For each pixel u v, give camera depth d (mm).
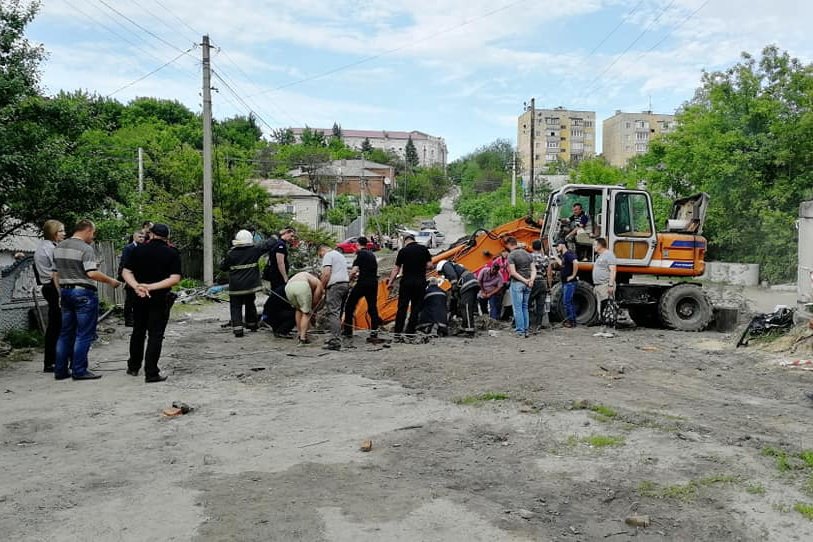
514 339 11320
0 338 10328
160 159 28828
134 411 6699
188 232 25844
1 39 10727
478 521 4148
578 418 6379
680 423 6215
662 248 14125
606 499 4516
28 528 4043
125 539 3900
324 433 5941
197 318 14570
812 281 10203
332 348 10102
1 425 6211
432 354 9609
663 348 10766
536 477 4898
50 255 8586
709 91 28047
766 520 4207
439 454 5387
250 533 3961
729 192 27031
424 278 11273
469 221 65062
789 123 26609
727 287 21719
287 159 82500
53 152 10945
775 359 9523
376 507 4336
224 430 6039
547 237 14125
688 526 4137
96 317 8320
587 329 12961
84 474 4949
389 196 96312
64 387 7746
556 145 107188
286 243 11703
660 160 30594
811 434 6031
